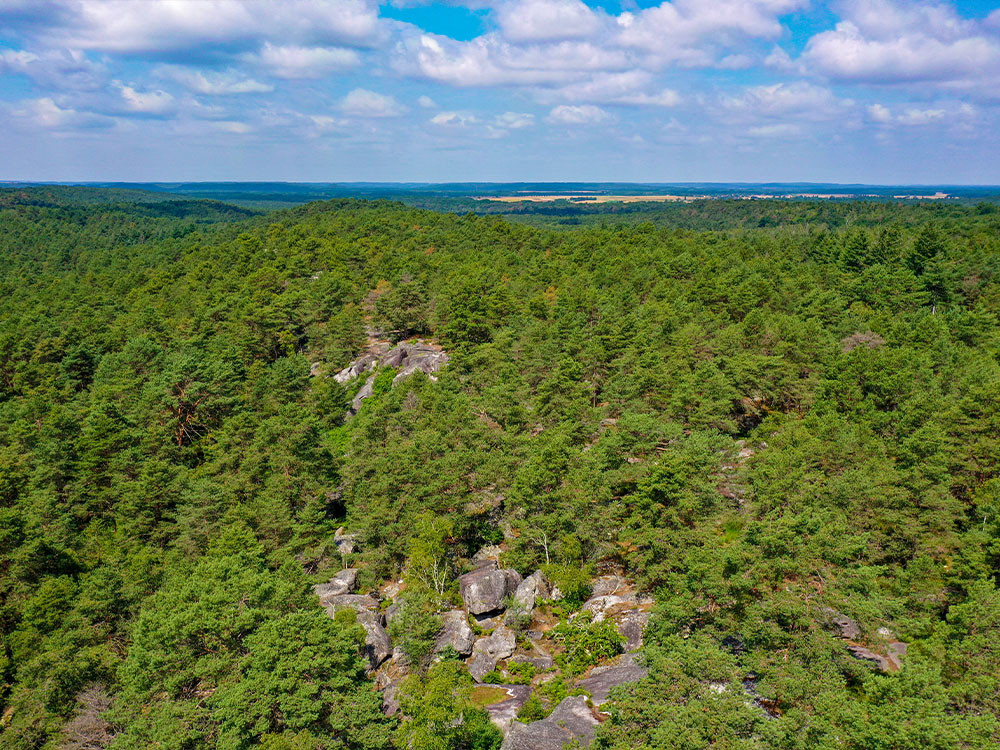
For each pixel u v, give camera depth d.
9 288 155.88
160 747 28.61
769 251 126.69
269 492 54.75
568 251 138.38
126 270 172.88
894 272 98.38
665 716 23.23
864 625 31.81
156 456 63.72
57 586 42.91
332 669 31.17
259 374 81.81
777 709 29.08
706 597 33.41
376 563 51.84
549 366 71.50
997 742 22.81
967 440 47.66
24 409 73.06
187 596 34.66
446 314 100.50
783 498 38.59
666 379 60.81
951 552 41.06
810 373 66.00
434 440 56.00
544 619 45.25
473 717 34.09
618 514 47.06
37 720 35.34
